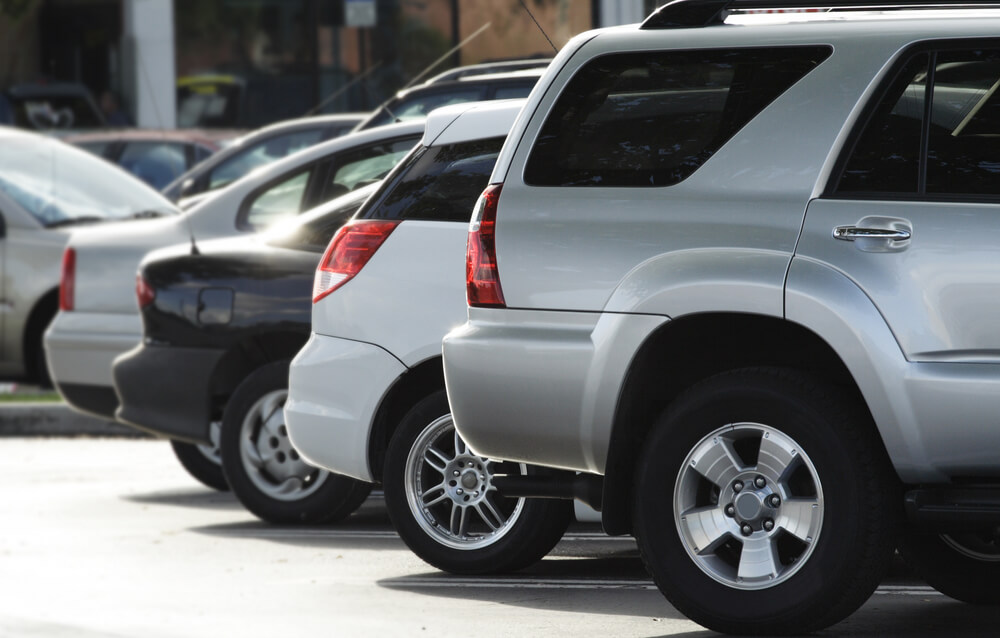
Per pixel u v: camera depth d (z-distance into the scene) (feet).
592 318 58.44
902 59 56.39
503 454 60.80
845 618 56.90
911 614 62.69
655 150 58.65
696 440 57.31
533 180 60.18
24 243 141.18
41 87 238.89
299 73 237.86
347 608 66.64
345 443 75.61
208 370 91.56
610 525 59.41
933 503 54.80
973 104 55.42
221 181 145.28
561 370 58.75
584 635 60.08
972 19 56.29
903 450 54.54
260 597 69.62
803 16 59.06
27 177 143.64
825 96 56.75
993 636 58.44
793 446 56.08
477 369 60.29
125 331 107.04
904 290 54.54
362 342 75.41
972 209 54.39
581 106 60.03
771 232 56.24
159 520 92.84
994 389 53.26
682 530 57.52
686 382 60.03
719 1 58.95
